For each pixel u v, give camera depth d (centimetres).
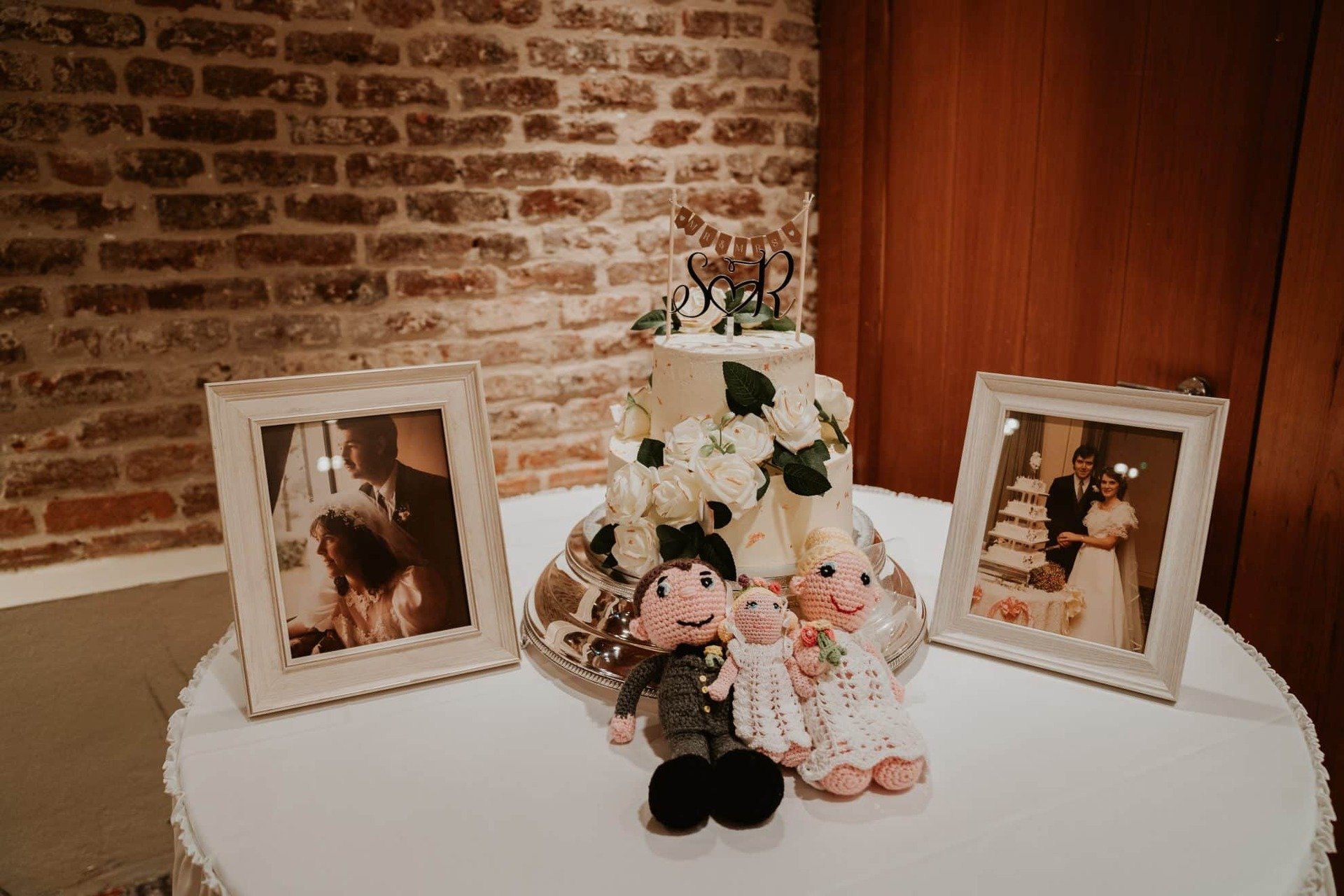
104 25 191
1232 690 111
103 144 195
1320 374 148
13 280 194
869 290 259
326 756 100
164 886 157
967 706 108
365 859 84
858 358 266
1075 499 116
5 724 182
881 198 248
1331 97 141
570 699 111
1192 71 164
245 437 109
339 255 221
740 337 129
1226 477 167
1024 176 204
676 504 109
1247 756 98
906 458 257
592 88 237
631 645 109
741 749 91
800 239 273
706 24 246
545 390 251
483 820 89
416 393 117
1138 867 82
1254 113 155
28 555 208
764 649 97
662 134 248
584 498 181
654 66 243
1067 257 196
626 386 261
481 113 227
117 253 201
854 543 122
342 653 111
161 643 200
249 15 201
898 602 120
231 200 208
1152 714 106
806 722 96
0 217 191
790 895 79
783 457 110
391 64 216
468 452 119
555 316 247
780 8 253
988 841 85
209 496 221
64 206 195
